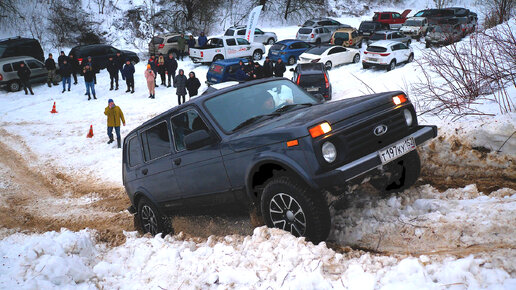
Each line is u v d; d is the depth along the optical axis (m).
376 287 3.06
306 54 24.70
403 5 53.41
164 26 41.12
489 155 5.95
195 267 4.02
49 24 37.97
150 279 4.11
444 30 9.88
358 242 4.14
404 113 4.37
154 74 22.75
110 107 14.46
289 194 3.91
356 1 51.72
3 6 37.00
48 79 24.83
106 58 27.66
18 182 11.95
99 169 12.61
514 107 6.63
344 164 3.80
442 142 6.50
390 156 3.94
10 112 20.42
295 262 3.56
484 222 3.82
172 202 5.38
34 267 4.33
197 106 4.76
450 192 4.84
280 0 46.81
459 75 8.27
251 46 28.30
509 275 2.86
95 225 7.68
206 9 42.97
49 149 15.02
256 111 4.74
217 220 5.40
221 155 4.44
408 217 4.29
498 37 8.29
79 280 4.32
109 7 40.25
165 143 5.25
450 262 3.12
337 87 19.58
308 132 3.69
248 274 3.57
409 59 23.41
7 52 26.36
